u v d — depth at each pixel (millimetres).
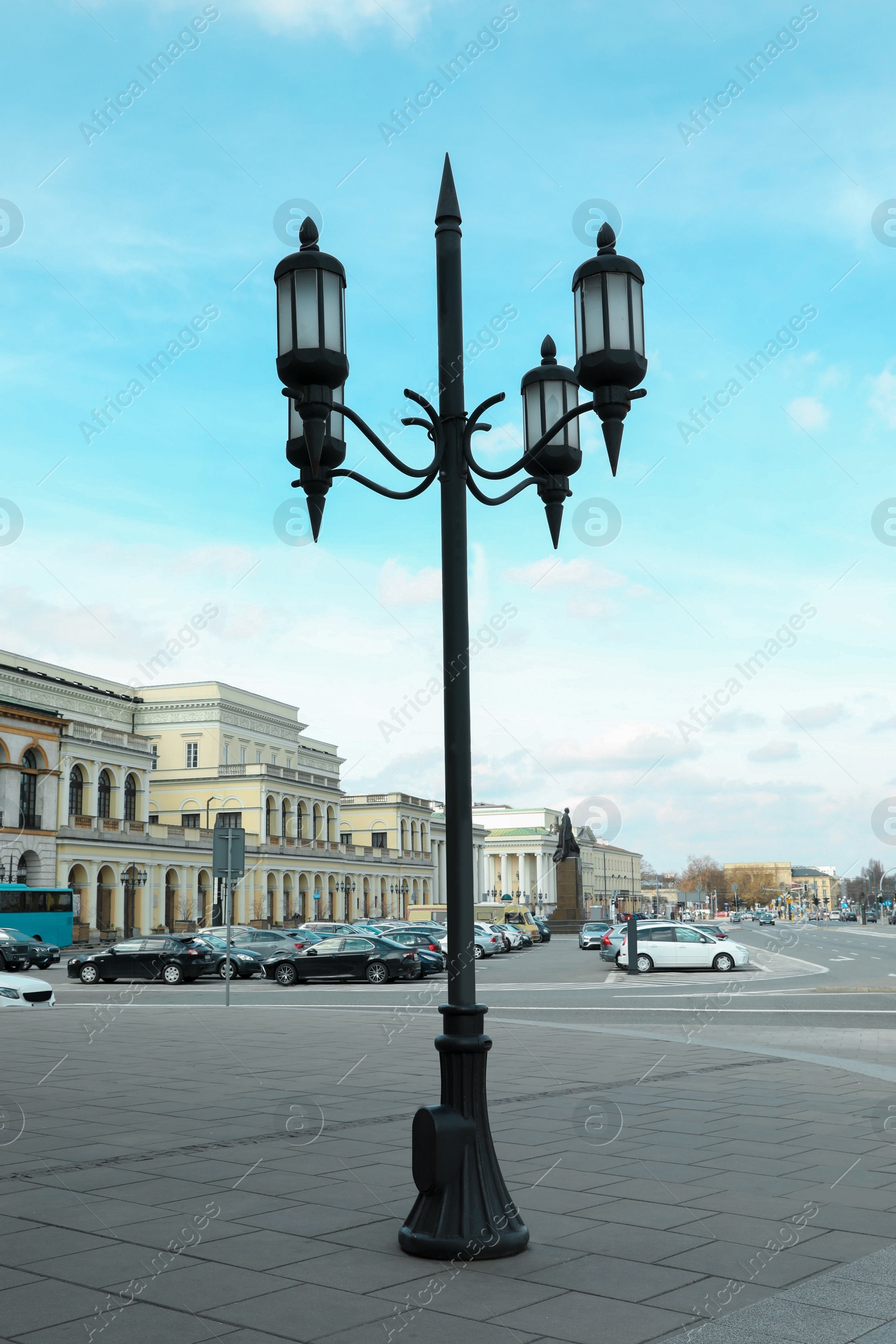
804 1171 7801
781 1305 5227
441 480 6574
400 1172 7785
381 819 119000
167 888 78750
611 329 6023
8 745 63875
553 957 52031
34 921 52031
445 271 6715
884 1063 13430
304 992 30047
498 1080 11961
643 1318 5074
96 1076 12375
